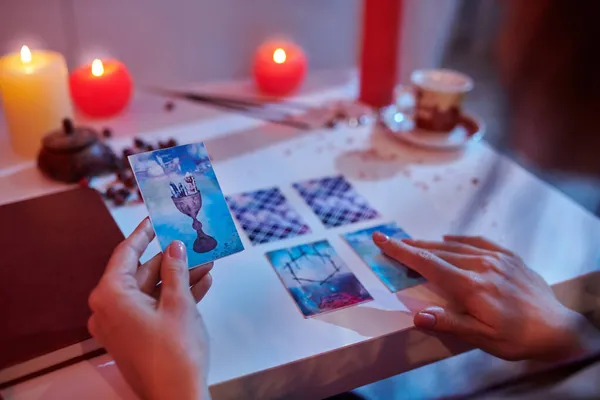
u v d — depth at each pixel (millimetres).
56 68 861
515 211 788
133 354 463
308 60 1269
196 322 489
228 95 1124
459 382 698
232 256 678
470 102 1015
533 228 748
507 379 568
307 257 683
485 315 579
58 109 879
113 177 838
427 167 901
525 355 580
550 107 527
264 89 1137
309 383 571
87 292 588
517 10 539
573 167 542
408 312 609
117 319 469
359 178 861
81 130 845
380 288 641
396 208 790
